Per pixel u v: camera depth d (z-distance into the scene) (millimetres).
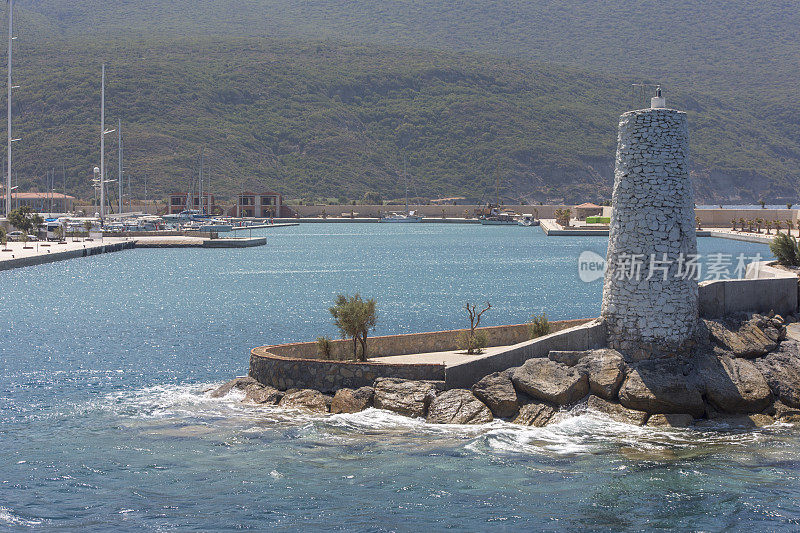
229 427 40219
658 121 42812
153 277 132625
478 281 124875
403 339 47906
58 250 169750
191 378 52188
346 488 33344
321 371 43156
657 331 42281
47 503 32094
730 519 30547
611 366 41844
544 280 126000
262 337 70250
